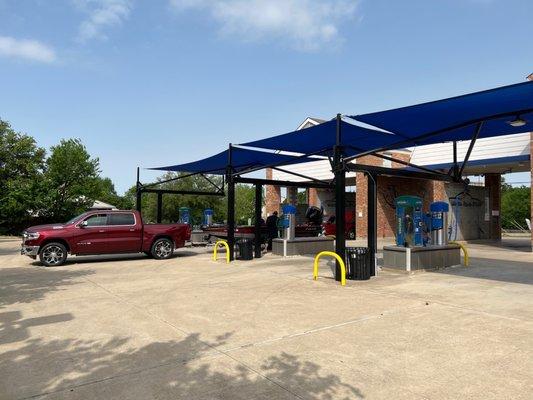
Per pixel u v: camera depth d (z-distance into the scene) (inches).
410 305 310.8
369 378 180.4
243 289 375.2
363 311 293.7
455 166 524.7
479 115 384.8
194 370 190.1
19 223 1498.5
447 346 219.6
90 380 180.1
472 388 169.9
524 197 2095.2
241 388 171.5
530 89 299.1
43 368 193.5
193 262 570.3
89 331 250.1
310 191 1239.5
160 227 603.2
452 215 946.7
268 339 233.0
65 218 1537.9
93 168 1615.4
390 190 1008.9
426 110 366.0
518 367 190.9
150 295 351.3
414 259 470.6
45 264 536.4
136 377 182.9
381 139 517.0
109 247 567.5
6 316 284.5
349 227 1010.1
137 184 783.1
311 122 1178.0
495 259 609.0
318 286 388.8
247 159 697.0
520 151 789.2
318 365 195.0
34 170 1638.8
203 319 275.0
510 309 297.0
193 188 1806.1
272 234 732.0
